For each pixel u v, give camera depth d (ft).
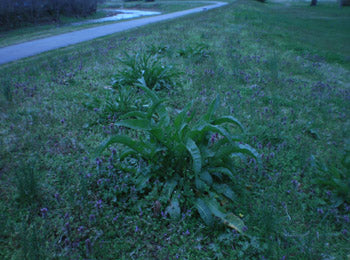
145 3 127.75
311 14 84.89
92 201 9.45
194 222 9.12
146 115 9.93
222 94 18.97
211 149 10.62
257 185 10.93
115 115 14.88
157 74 18.84
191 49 27.04
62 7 70.74
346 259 8.20
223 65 25.14
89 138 13.33
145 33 38.14
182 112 9.80
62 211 9.25
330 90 21.63
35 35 43.83
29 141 12.74
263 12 76.18
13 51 32.24
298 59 30.17
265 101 18.72
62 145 12.64
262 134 14.17
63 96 17.57
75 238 8.29
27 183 9.50
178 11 87.66
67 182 10.53
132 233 8.67
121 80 19.01
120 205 9.43
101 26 52.42
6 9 53.83
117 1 148.15
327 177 11.48
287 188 10.92
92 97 16.37
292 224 9.34
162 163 10.22
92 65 23.81
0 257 7.69
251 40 37.22
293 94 20.31
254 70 24.57
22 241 8.01
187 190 9.66
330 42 43.55
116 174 10.67
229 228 8.90
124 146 12.76
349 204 10.22
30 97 17.31
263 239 8.57
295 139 14.42
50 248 8.04
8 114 15.08
